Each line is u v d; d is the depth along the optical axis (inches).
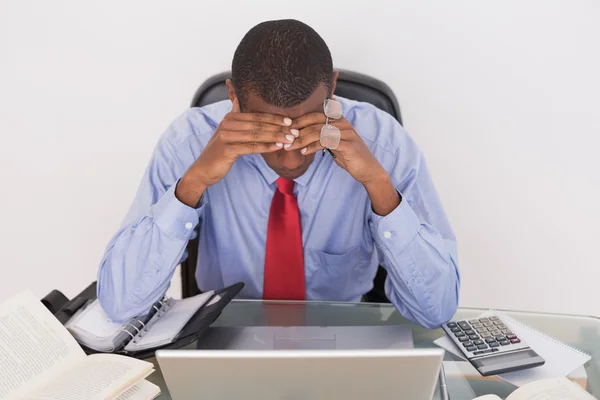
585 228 92.7
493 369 46.8
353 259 65.9
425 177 63.4
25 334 47.6
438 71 87.3
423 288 54.4
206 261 67.9
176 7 85.0
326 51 51.5
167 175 63.4
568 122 88.9
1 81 89.5
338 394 39.9
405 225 54.6
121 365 45.8
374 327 52.3
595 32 84.9
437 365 38.2
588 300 95.2
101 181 93.3
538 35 85.4
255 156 61.4
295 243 60.1
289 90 49.4
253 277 66.1
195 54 87.1
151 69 88.1
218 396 40.1
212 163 53.5
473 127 89.7
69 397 42.6
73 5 86.0
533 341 50.4
